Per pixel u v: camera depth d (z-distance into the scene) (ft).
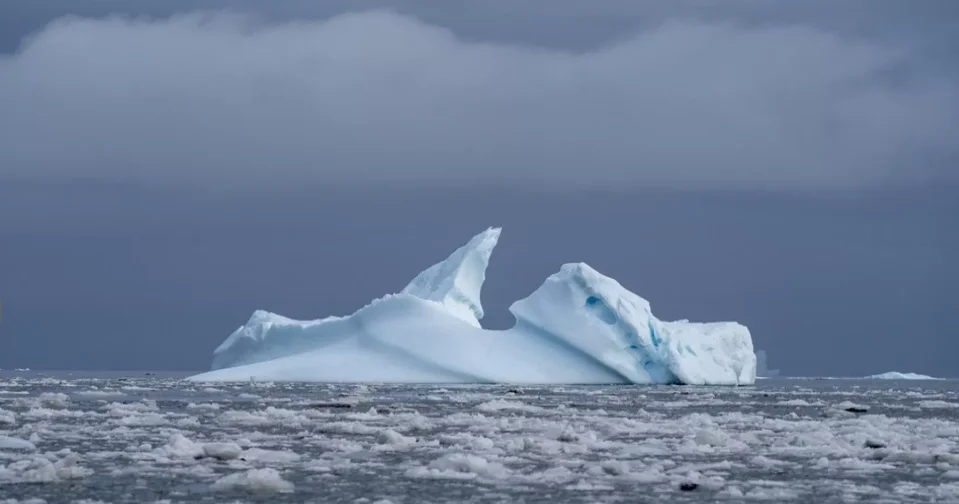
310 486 68.23
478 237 275.59
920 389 294.05
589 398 180.34
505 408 141.59
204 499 63.10
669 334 255.29
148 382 254.88
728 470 77.30
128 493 64.59
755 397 196.95
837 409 142.31
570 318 253.03
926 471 76.69
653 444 92.53
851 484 70.28
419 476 72.02
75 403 150.00
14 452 83.46
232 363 279.08
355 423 108.27
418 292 281.33
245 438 95.55
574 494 65.92
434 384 242.78
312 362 245.24
